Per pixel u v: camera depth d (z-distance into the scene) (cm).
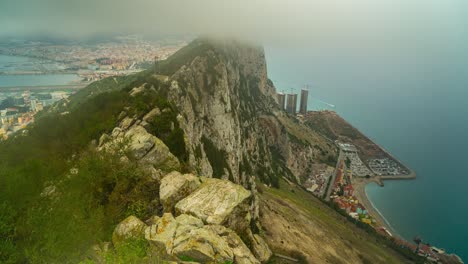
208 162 8794
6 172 2855
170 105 6800
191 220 2495
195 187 3041
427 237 18350
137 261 2159
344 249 9912
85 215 2586
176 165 4175
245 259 2311
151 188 3244
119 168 3403
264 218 8712
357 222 15838
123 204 2975
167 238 2314
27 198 2552
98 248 2359
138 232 2470
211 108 11325
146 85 8206
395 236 17325
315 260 7212
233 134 12075
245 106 18462
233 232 2503
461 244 17775
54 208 2431
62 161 4112
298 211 11900
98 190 3080
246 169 12231
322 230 10750
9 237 2194
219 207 2677
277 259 6019
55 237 2230
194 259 2186
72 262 2183
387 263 10862
